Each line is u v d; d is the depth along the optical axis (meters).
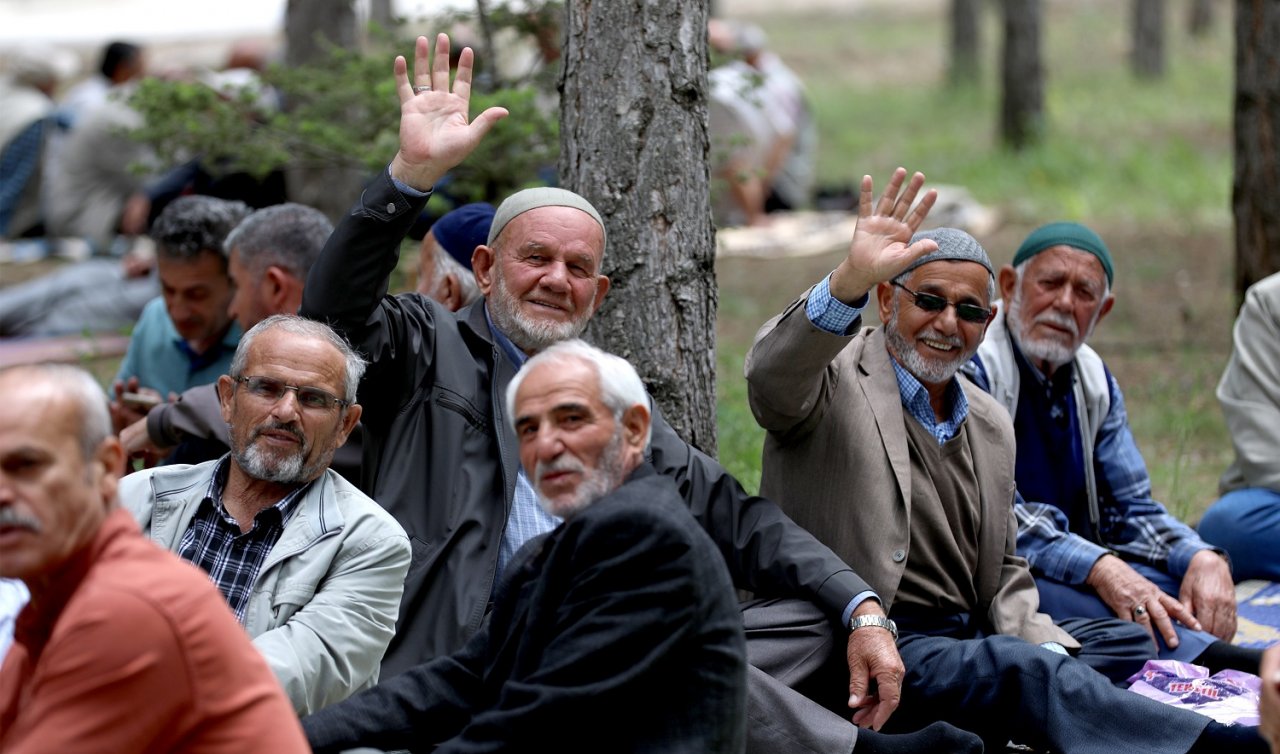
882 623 9.45
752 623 9.61
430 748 8.12
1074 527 12.32
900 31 73.50
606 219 11.40
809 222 28.80
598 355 7.75
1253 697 10.30
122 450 6.52
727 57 16.75
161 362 13.53
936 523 10.44
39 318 21.69
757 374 9.93
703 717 7.23
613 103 11.34
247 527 8.78
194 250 12.95
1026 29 39.19
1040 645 10.12
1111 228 29.06
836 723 9.12
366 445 10.02
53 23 58.53
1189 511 15.56
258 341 8.75
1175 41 65.12
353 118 16.73
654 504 7.32
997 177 35.88
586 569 7.29
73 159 27.22
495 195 16.03
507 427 9.66
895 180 9.52
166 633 6.04
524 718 7.09
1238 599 12.84
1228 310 22.81
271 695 6.39
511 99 14.50
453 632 9.16
